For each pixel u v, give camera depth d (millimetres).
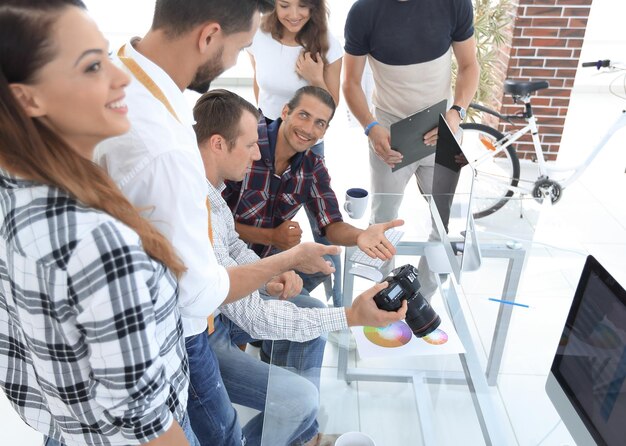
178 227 1091
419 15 2604
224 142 1653
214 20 1089
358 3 2654
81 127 787
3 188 799
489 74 4336
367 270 1892
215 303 1220
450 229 1937
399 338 1646
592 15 6059
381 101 2887
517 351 1633
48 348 856
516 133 3816
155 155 1038
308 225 2387
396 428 1424
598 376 1228
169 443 990
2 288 914
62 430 995
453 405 1483
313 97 2033
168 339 1012
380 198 2260
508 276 1906
